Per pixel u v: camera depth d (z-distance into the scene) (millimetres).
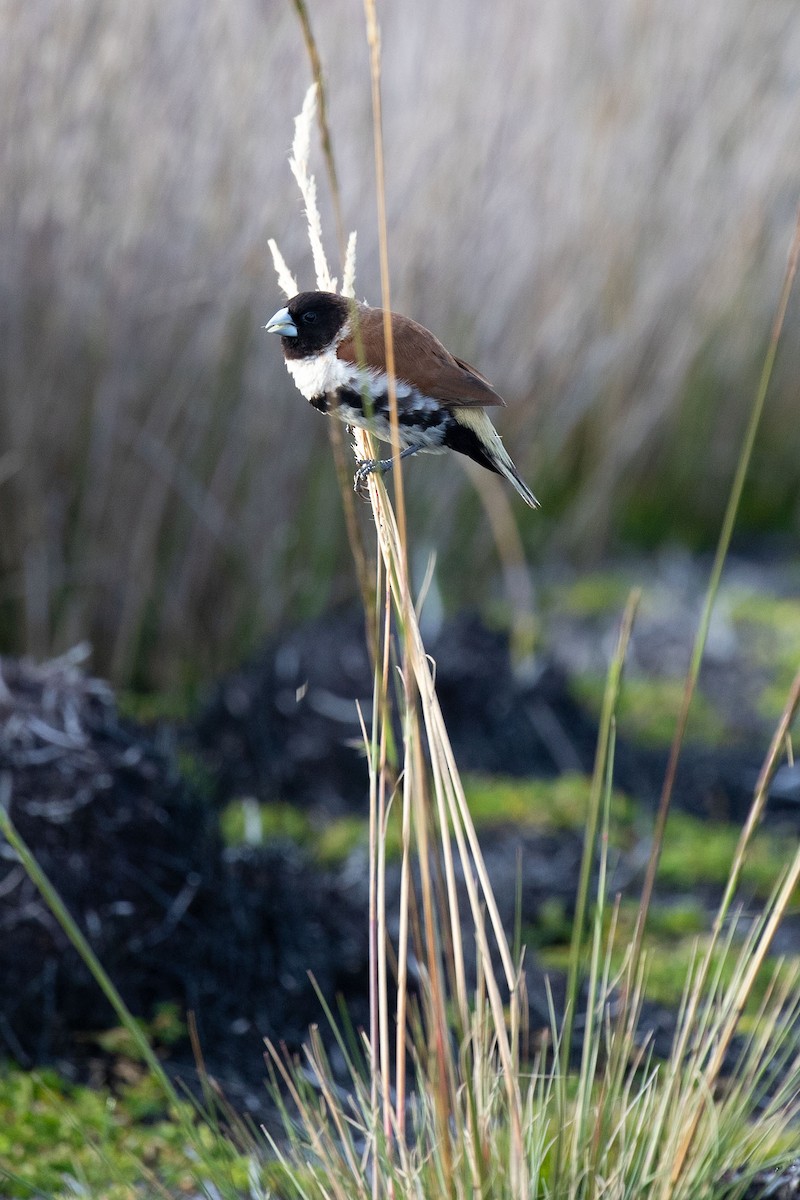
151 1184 5762
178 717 10656
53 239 10375
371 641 4273
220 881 7641
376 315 5449
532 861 9391
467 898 8750
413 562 12508
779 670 12906
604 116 13383
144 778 7641
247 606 11578
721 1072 6617
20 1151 6199
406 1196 4594
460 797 4488
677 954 8242
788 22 14453
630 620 4742
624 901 8961
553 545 14664
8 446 10578
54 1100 6551
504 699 11273
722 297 14492
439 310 12023
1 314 10398
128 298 10578
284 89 10859
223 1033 7188
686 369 14578
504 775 10703
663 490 16594
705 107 14078
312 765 10305
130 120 10414
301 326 5406
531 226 12789
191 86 10570
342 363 5309
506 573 13555
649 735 11586
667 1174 4715
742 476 4605
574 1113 4918
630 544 15906
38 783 7297
